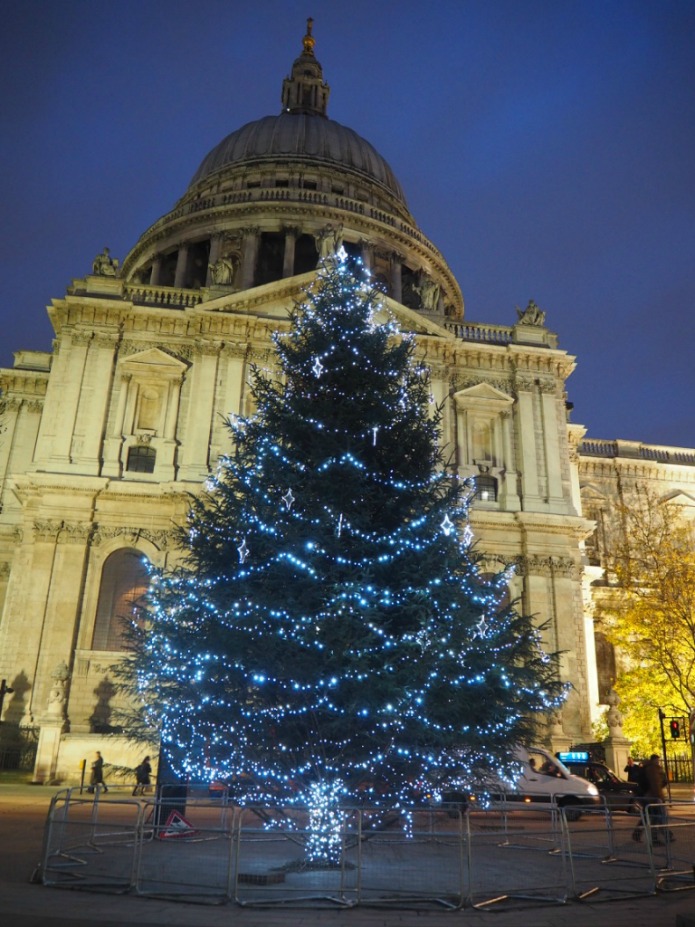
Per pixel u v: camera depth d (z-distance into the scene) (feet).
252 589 54.80
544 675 59.77
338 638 50.67
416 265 255.50
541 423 171.83
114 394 158.40
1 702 124.67
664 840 58.75
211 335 163.84
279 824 52.75
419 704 50.14
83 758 119.55
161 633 55.93
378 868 50.24
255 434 63.62
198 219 242.58
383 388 65.46
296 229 237.86
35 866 48.83
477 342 174.60
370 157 290.56
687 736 139.54
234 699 53.06
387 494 61.16
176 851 54.70
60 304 163.53
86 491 148.05
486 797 56.34
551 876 49.85
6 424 184.75
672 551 156.87
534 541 159.33
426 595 53.78
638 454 231.09
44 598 141.59
